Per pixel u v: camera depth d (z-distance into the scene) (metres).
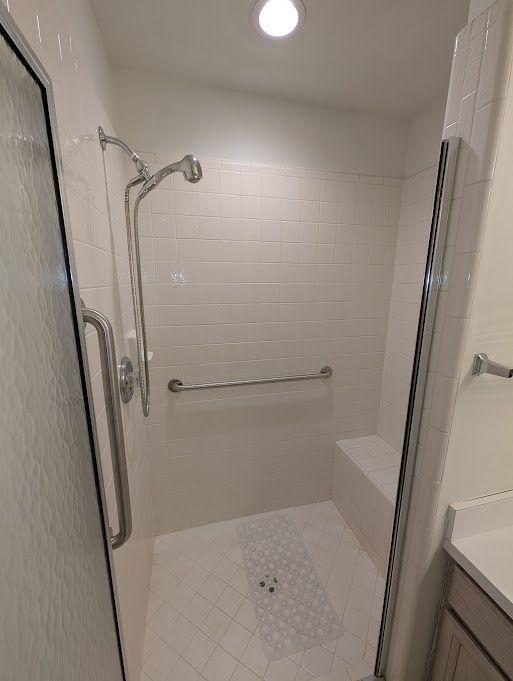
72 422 0.44
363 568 1.45
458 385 0.68
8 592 0.28
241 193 1.38
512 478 0.81
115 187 1.08
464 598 0.74
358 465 1.59
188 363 1.47
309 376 1.63
